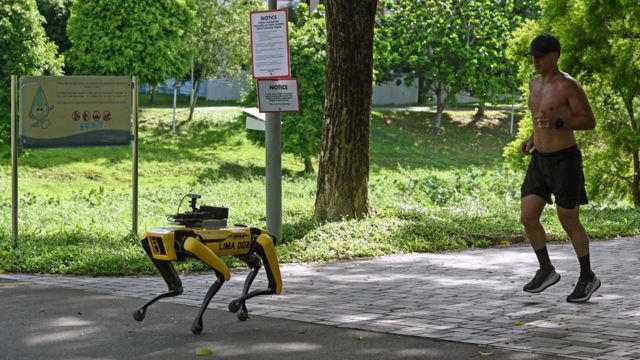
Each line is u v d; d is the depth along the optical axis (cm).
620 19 2314
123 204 2188
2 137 4172
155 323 799
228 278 762
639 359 675
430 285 1024
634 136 2347
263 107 1298
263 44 1281
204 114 5112
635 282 1060
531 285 900
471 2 5528
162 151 4472
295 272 1129
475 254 1328
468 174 2878
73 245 1301
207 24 4903
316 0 1547
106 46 4684
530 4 5712
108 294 941
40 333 757
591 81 2378
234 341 736
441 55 5516
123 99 1326
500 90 5556
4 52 4184
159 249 757
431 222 1524
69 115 1280
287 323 802
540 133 887
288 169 4562
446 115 5972
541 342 730
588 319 826
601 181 2444
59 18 5388
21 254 1203
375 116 5728
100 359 678
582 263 909
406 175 3503
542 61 880
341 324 797
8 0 4169
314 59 4316
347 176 1524
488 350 705
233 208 1903
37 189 3741
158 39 4716
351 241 1340
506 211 1862
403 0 5556
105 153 4278
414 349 709
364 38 1503
